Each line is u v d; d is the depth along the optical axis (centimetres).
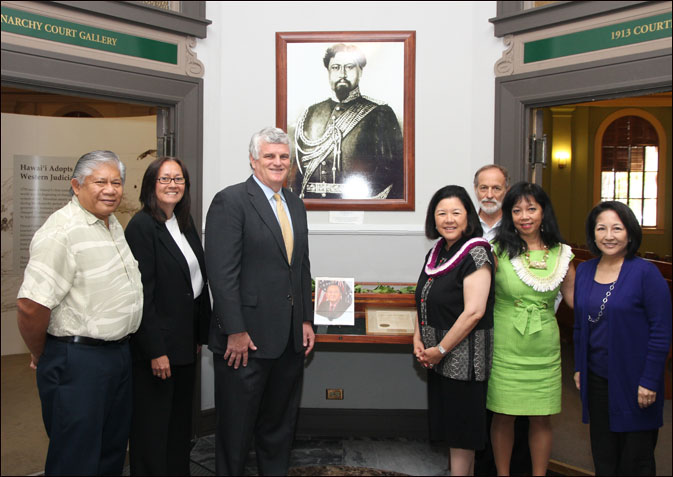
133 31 292
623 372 202
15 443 293
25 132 323
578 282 219
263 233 221
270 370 233
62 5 265
